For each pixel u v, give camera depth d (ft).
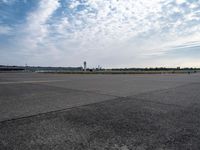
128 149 6.71
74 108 14.19
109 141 7.50
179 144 7.16
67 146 6.99
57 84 38.42
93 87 31.45
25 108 14.16
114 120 10.73
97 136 8.09
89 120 10.75
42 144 7.21
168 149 6.69
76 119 10.98
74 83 41.24
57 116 11.73
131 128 9.21
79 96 20.67
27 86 33.68
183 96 20.24
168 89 27.48
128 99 18.45
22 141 7.52
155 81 46.96
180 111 12.98
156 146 6.97
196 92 23.66
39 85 35.99
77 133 8.48
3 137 8.00
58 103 16.34
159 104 15.69
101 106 14.97
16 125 9.77
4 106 14.98
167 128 9.18
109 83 41.01
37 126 9.58
